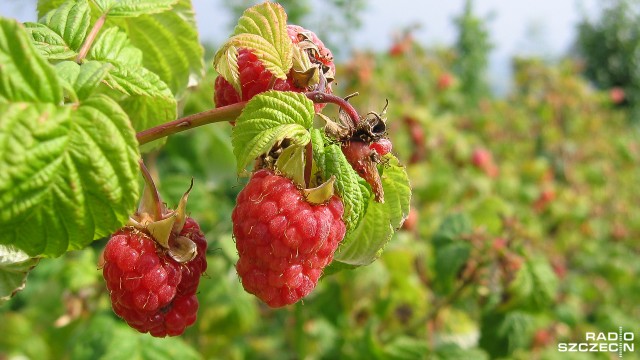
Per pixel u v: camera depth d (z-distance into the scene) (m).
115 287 0.11
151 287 0.10
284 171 0.11
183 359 0.22
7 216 0.08
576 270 0.54
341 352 0.30
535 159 0.71
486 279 0.25
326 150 0.11
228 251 0.25
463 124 0.68
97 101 0.09
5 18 0.08
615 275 0.52
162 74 0.15
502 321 0.27
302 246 0.10
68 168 0.08
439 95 0.67
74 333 0.25
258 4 0.12
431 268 0.31
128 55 0.13
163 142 0.15
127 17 0.13
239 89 0.12
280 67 0.11
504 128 0.76
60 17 0.12
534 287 0.25
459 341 0.30
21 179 0.08
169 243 0.11
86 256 0.26
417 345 0.27
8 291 0.11
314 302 0.29
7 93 0.08
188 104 0.25
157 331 0.11
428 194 0.43
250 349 0.35
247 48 0.11
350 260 0.13
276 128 0.10
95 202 0.09
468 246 0.26
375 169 0.11
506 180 0.54
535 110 0.78
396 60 0.60
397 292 0.31
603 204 0.69
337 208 0.11
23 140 0.08
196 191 0.27
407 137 0.45
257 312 0.34
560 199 0.58
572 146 0.74
